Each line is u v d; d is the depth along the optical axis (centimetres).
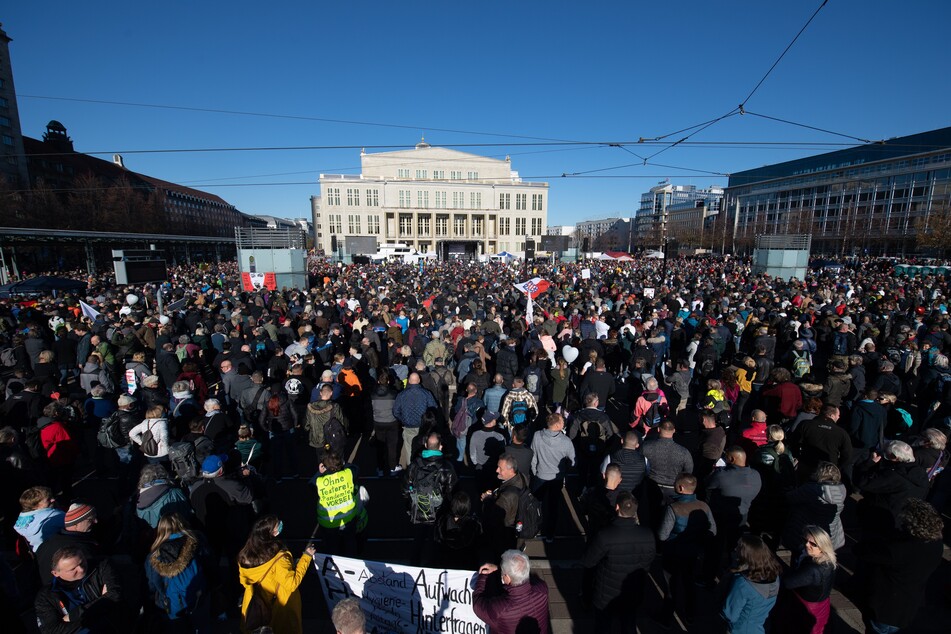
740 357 909
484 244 9512
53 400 658
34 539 396
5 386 841
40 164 6481
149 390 675
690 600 416
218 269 4347
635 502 366
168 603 335
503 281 2441
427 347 950
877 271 3588
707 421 557
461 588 376
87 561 329
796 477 554
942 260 5741
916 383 857
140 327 1158
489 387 773
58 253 4672
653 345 1058
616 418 940
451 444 819
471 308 1511
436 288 2091
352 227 9012
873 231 7619
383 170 9238
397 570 384
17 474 504
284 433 681
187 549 337
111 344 1015
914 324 1174
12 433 514
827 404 558
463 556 405
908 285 2144
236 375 763
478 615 327
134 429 561
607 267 3838
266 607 336
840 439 529
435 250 9275
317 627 414
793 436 576
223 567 472
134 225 6159
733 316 1280
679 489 404
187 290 2286
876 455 467
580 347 1016
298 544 546
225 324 1205
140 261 1691
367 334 1103
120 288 2211
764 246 2927
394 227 9000
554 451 518
